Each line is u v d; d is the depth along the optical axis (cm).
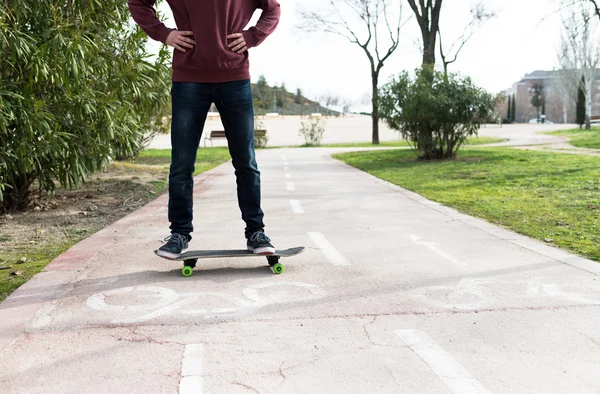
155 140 3641
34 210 738
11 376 234
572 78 4788
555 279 380
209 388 221
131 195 892
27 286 367
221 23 360
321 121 6400
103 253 465
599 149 2008
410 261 434
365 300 334
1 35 532
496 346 264
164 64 870
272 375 233
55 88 654
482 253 461
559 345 265
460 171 1231
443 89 1527
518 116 11444
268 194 860
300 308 319
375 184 1008
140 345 265
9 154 605
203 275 392
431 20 2303
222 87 376
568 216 632
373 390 220
